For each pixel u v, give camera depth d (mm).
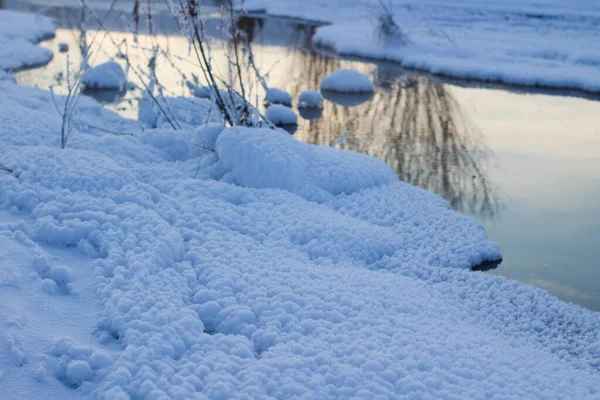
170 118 7441
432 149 7652
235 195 4852
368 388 2514
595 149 7707
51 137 5500
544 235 5281
